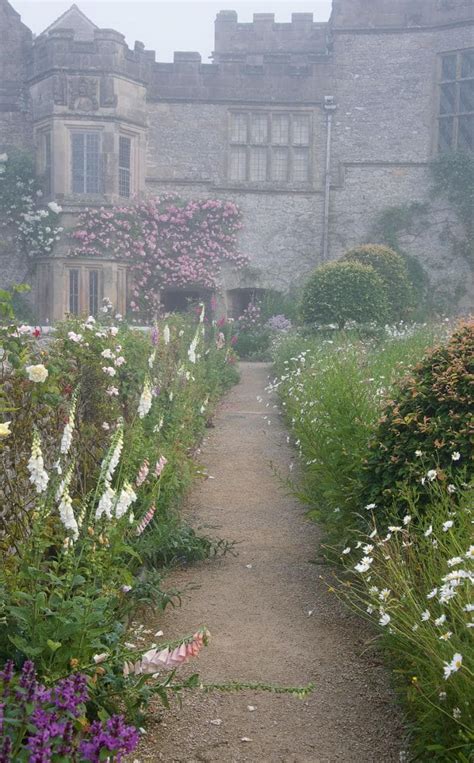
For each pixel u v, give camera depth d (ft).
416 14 68.64
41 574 9.70
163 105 70.23
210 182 70.28
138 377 21.57
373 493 13.57
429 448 13.05
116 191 67.41
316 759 9.19
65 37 65.92
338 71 70.08
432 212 69.26
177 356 32.19
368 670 11.23
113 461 11.13
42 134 68.23
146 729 9.73
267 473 23.47
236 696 10.55
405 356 28.14
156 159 70.18
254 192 70.64
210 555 16.40
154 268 69.36
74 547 11.59
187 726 9.86
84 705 8.13
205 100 70.23
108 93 66.39
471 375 13.05
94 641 9.38
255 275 70.64
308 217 70.64
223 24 77.56
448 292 68.85
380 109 69.77
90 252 66.74
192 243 70.18
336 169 70.33
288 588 14.48
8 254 68.64
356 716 10.06
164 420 23.06
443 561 10.17
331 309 53.93
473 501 10.98
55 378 14.82
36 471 9.87
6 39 69.97
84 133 66.80
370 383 21.02
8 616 9.37
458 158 67.82
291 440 28.02
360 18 69.51
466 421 12.86
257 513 19.45
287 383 33.83
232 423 32.09
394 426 13.78
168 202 70.03
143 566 14.88
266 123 70.95
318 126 70.64
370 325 49.88
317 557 16.08
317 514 16.22
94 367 18.39
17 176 68.03
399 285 61.98
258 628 12.72
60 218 66.85
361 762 9.13
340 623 12.87
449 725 8.64
